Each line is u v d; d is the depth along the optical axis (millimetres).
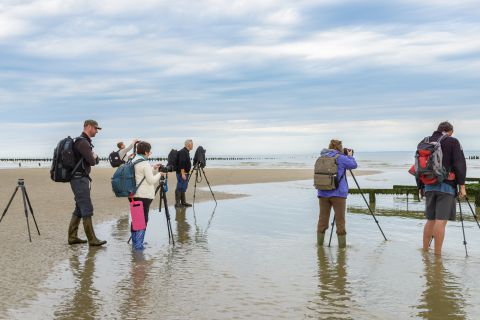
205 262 7898
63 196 18844
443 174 7988
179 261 7973
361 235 10445
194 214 13906
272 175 37312
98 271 7281
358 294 6059
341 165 9047
